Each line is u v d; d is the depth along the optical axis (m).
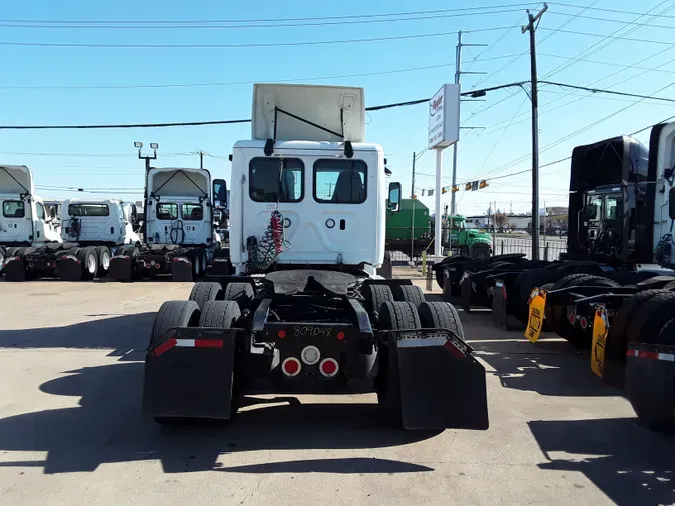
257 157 7.04
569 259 11.19
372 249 7.18
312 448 4.31
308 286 5.72
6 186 19.70
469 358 4.20
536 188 19.69
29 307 11.84
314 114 7.82
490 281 10.16
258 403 5.47
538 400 5.64
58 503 3.40
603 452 4.29
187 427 4.73
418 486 3.68
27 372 6.50
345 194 7.13
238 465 3.97
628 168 9.42
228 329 4.22
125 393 5.70
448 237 29.86
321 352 4.39
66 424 4.78
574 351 7.91
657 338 4.80
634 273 8.41
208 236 20.00
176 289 15.63
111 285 16.72
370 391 4.73
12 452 4.17
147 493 3.54
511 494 3.59
